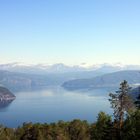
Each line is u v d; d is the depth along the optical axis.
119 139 42.22
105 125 43.97
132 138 40.69
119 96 42.47
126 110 42.06
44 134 87.19
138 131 40.44
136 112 41.06
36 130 88.62
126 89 42.34
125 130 41.41
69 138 86.50
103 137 44.00
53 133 86.94
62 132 86.88
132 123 40.88
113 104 42.78
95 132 44.88
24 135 89.75
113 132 42.81
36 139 86.88
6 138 89.12
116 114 42.78
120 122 42.44
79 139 86.31
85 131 86.62
